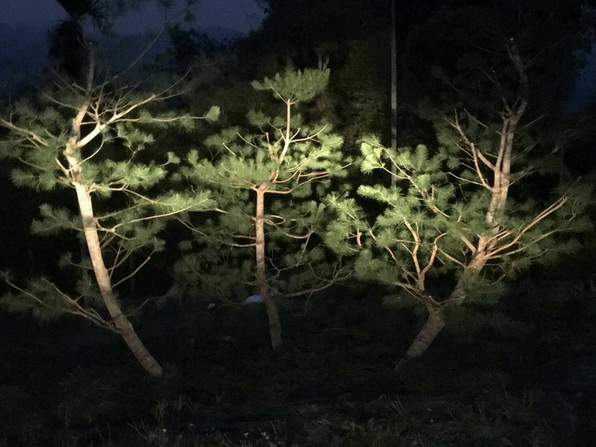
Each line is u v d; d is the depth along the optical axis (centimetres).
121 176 699
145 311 1150
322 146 810
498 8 780
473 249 720
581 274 919
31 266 1213
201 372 801
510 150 721
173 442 576
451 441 529
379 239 707
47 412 704
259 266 845
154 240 752
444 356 759
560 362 702
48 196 1024
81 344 984
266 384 742
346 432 557
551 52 773
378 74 1435
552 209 697
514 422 554
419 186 692
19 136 714
